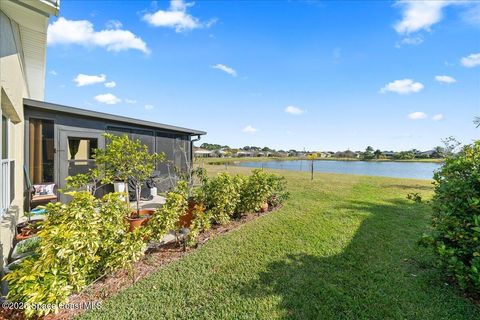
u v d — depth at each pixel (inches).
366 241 164.9
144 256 133.5
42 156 220.4
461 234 99.4
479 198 99.4
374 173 876.6
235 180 215.5
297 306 94.7
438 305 95.1
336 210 253.8
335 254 143.6
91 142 260.1
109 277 111.4
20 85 167.2
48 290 76.6
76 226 90.0
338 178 607.8
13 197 172.9
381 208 265.7
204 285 108.2
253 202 223.9
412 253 145.0
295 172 809.5
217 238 168.1
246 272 120.6
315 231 184.7
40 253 88.1
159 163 348.5
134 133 310.5
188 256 137.6
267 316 88.7
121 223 117.5
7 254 117.4
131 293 100.5
